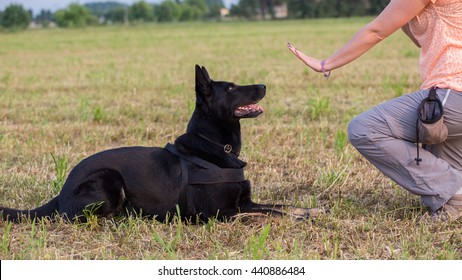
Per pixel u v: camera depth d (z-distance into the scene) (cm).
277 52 2500
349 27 4753
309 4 7631
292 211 511
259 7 9469
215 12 10512
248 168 684
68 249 457
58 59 2445
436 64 473
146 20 9844
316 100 1059
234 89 496
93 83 1545
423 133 468
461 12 461
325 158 717
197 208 493
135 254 447
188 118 1000
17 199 575
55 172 682
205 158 496
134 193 494
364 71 1658
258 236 470
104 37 4438
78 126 941
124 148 512
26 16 7119
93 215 488
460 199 492
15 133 896
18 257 434
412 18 473
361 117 496
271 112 1020
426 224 492
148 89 1395
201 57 2359
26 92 1388
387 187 606
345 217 519
